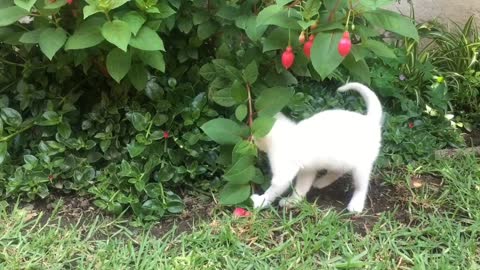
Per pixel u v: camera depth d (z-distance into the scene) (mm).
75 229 938
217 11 969
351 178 1053
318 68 806
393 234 923
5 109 1028
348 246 898
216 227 935
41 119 1028
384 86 1208
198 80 1076
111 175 990
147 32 858
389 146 1135
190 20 999
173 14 941
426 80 1308
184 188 1036
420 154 1129
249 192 940
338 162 926
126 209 973
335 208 993
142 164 1014
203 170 1025
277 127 927
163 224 960
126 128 1049
